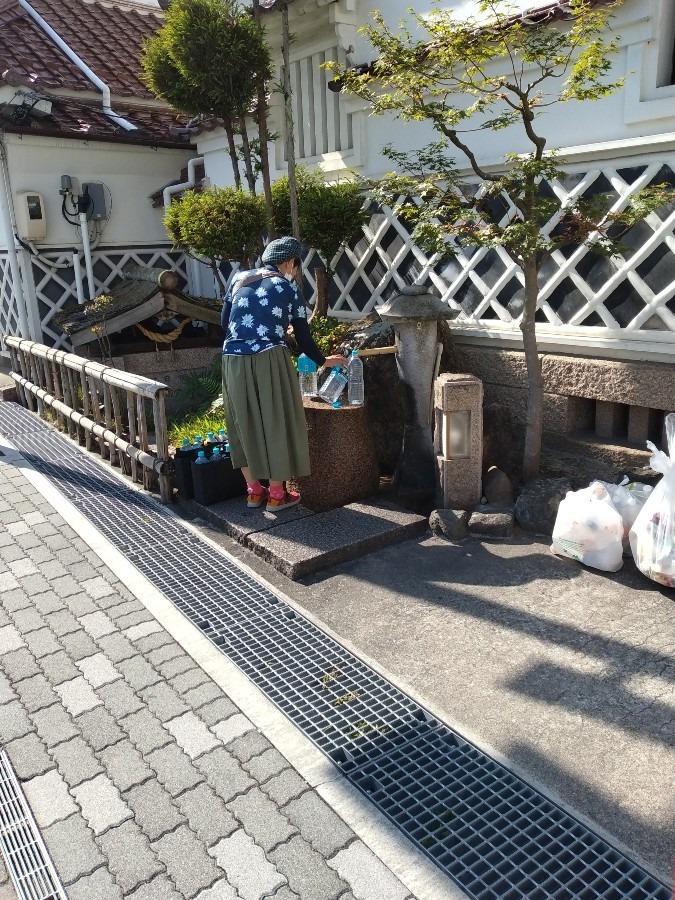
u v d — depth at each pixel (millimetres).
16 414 8000
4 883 2250
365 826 2367
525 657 3254
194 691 3100
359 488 4949
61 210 8859
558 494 4516
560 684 3053
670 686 3012
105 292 9133
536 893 2123
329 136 6961
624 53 4477
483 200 4785
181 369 8070
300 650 3385
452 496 4664
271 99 7379
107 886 2189
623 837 2301
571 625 3486
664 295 4477
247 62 6055
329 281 7152
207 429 6434
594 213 4348
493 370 5578
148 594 3936
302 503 4980
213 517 4832
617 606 3641
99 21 11195
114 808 2477
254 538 4395
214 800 2496
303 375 5293
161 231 9703
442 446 4676
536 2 4863
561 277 5004
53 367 7207
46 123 8641
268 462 4527
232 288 4559
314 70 7020
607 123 4684
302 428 4555
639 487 4246
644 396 4684
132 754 2730
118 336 8234
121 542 4621
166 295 7691
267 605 3805
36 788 2578
